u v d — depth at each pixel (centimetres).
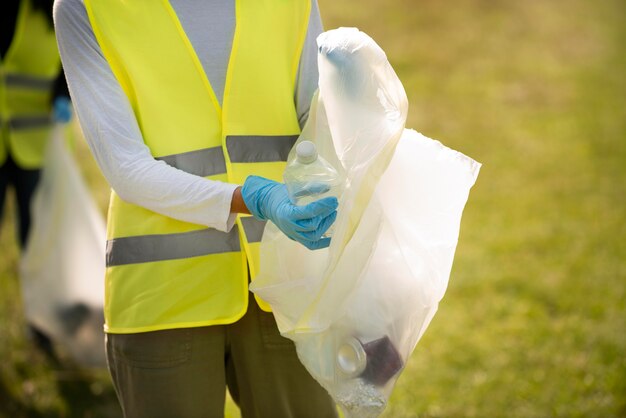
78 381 514
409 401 484
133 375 290
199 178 274
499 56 1186
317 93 285
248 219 289
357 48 266
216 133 287
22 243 546
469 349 541
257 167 290
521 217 749
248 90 287
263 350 298
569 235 712
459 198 276
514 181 832
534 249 686
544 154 902
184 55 282
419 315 275
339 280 266
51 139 508
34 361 530
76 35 276
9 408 488
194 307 287
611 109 1029
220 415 298
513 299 605
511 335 557
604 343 541
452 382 505
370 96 267
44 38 514
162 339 286
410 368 519
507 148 917
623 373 506
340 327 272
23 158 524
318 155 266
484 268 651
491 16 1311
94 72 277
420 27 1270
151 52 280
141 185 272
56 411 488
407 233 275
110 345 295
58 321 511
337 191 264
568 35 1259
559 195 799
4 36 510
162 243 286
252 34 286
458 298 609
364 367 270
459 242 698
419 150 277
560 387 496
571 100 1055
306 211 254
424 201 276
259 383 301
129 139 275
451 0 1354
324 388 285
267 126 292
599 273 645
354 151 266
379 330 270
